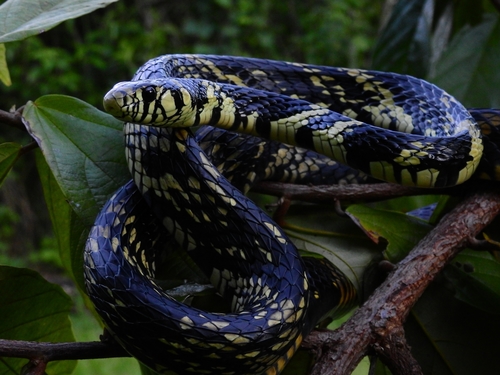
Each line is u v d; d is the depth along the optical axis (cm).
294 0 505
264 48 496
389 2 243
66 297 116
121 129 114
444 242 113
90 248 107
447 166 115
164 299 104
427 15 149
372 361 107
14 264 455
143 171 110
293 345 106
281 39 507
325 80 129
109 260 106
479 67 148
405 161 115
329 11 492
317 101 129
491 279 115
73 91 486
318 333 108
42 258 452
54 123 113
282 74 128
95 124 114
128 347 104
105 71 490
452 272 116
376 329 107
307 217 119
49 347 106
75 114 114
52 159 112
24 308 115
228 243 109
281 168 123
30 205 497
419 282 110
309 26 496
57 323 116
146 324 103
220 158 119
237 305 109
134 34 477
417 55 148
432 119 126
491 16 150
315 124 118
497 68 148
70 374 118
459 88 149
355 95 130
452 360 115
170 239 112
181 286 111
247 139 120
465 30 150
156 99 109
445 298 116
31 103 114
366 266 116
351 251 117
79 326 337
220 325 103
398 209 139
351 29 494
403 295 109
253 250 108
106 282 105
